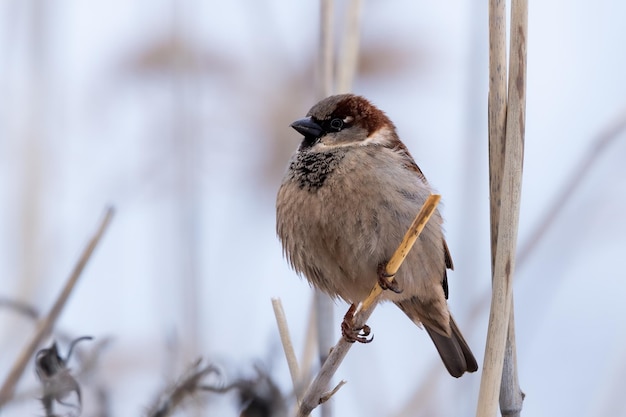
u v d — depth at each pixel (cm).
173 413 516
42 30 996
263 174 962
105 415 560
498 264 594
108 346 715
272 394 527
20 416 533
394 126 782
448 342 788
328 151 724
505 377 609
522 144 596
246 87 1006
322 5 822
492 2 610
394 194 693
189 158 947
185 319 831
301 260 731
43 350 558
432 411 777
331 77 822
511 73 597
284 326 629
